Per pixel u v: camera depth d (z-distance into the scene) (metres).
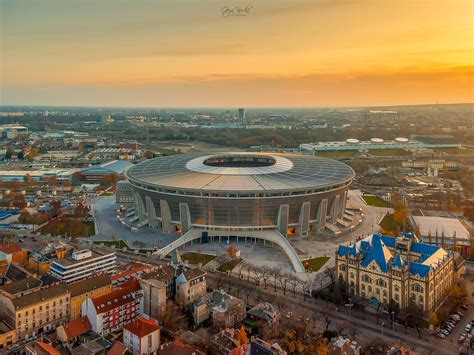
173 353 165.75
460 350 180.75
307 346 177.88
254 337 189.25
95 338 184.75
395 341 188.75
